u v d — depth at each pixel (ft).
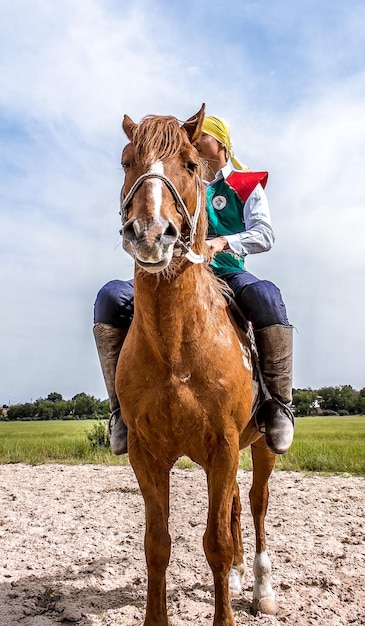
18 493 30.60
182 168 10.82
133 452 11.65
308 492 29.94
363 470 36.86
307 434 89.30
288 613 13.89
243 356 12.37
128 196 10.47
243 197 14.76
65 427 156.56
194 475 36.17
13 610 13.91
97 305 13.97
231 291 13.66
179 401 11.05
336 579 16.10
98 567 17.51
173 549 19.75
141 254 9.36
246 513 25.82
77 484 33.50
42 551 19.33
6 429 136.56
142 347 11.32
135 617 13.69
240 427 11.80
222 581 10.98
